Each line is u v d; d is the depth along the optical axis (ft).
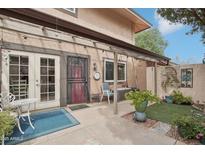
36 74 17.24
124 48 19.90
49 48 18.37
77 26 13.89
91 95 23.39
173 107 21.38
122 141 10.42
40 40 17.47
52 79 18.84
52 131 11.73
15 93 15.53
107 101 24.63
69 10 21.11
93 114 16.57
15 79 15.53
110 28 28.14
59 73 19.51
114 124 13.66
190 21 22.20
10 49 15.05
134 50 22.40
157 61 28.53
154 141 10.51
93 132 11.82
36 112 16.57
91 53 23.54
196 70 25.38
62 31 12.79
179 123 11.44
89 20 24.06
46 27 11.63
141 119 14.37
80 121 14.21
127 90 27.27
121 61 29.63
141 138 10.94
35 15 11.01
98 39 16.07
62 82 19.81
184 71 26.78
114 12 28.91
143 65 33.27
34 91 17.07
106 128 12.68
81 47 22.03
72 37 13.74
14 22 9.75
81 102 22.38
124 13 29.55
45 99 18.15
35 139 10.42
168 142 10.40
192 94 25.75
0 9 9.34
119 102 24.13
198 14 20.22
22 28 10.12
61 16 19.98
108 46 17.26
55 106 19.04
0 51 14.35
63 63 19.92
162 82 29.58
